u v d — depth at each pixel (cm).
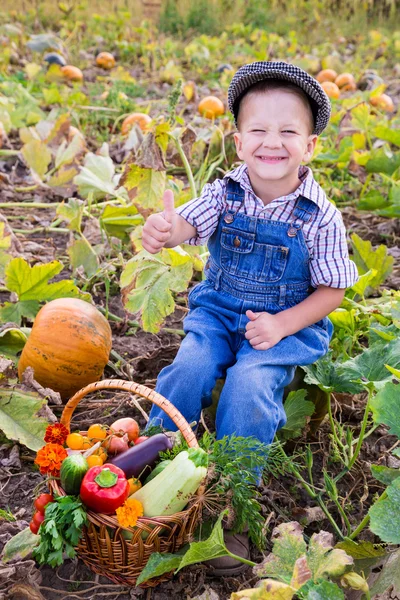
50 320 288
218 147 495
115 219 409
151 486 212
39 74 820
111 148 604
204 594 211
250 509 223
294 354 253
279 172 247
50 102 710
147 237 248
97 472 208
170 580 222
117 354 331
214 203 262
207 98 668
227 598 219
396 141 515
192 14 1289
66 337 286
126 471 222
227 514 218
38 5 1232
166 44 1058
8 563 219
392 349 274
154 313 325
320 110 253
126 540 206
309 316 258
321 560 198
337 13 1453
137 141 557
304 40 1312
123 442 232
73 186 488
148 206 359
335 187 526
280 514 248
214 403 276
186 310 374
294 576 189
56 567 227
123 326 359
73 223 386
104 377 320
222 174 504
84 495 205
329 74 923
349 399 305
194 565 225
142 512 205
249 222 256
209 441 228
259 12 1365
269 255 256
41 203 482
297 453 280
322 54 1145
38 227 461
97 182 432
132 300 329
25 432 267
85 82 866
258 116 245
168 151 416
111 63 959
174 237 257
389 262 385
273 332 250
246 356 250
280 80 246
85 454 221
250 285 260
